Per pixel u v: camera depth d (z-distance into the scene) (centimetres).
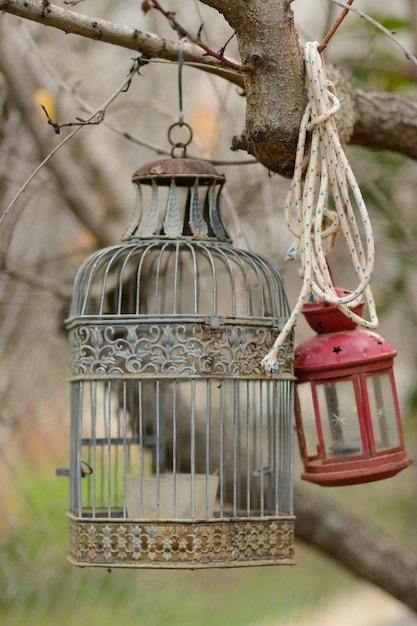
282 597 905
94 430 378
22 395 695
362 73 693
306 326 849
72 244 707
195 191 391
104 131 680
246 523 368
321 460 381
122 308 606
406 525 990
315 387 383
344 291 391
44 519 681
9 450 715
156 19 680
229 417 752
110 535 366
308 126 354
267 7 350
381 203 714
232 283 375
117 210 661
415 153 500
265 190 628
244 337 370
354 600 969
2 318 693
